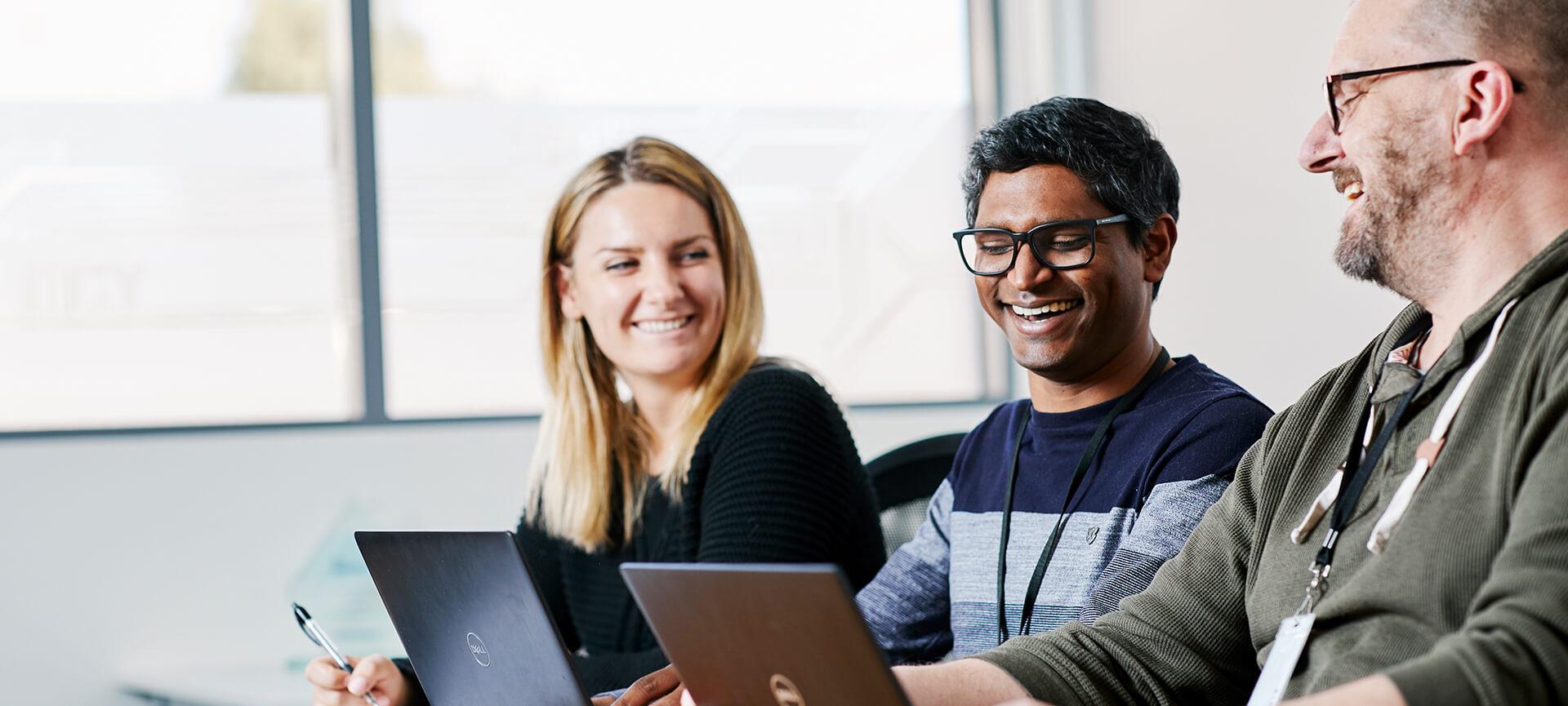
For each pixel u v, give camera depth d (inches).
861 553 89.2
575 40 168.9
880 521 91.5
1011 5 182.7
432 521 158.9
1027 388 182.9
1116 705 58.5
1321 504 54.0
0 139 149.3
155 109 153.9
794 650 43.5
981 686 57.6
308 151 158.6
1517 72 48.9
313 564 153.0
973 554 74.2
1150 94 167.5
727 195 95.4
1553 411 43.6
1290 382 151.5
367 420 159.2
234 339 155.6
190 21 155.3
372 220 159.9
